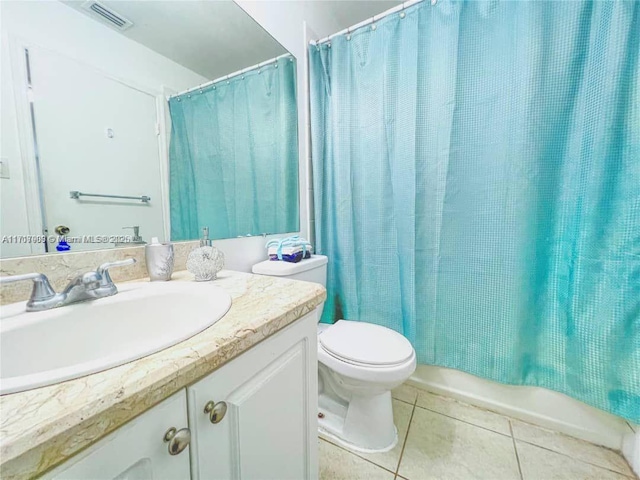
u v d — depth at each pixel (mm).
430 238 1298
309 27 1608
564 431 1127
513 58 1066
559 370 1106
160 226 884
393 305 1443
